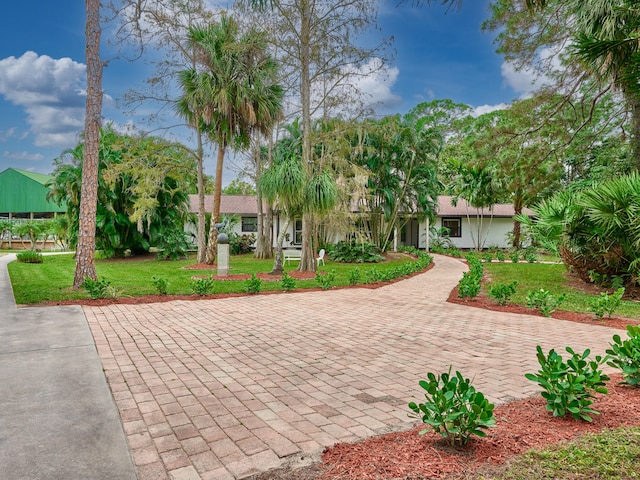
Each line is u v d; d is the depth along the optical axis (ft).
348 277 38.78
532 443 7.64
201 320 21.24
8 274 41.01
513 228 89.15
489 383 11.84
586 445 7.47
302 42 42.73
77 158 64.95
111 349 15.49
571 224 32.12
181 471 7.10
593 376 8.87
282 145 64.59
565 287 33.73
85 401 10.37
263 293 30.89
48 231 98.17
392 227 76.54
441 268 52.13
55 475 6.95
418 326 20.10
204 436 8.48
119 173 55.93
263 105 47.14
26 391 11.03
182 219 74.84
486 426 7.30
